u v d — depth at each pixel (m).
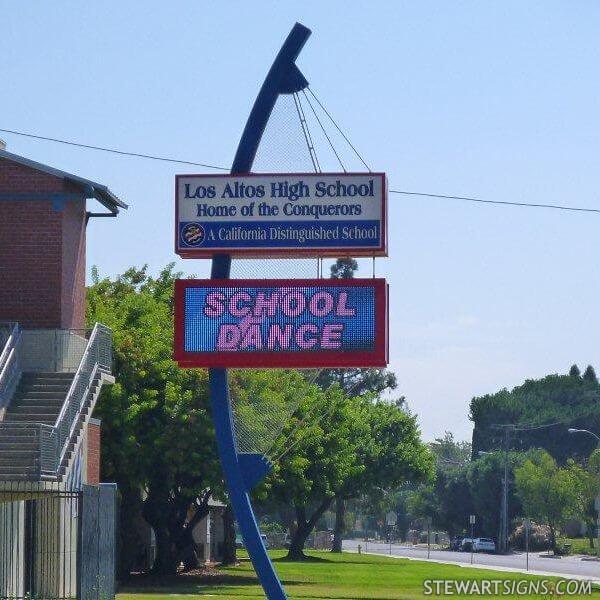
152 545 105.06
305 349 37.75
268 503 139.88
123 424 73.00
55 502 50.38
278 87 38.62
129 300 78.00
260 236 38.12
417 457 149.00
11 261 57.38
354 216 37.97
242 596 65.12
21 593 47.53
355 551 198.88
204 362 37.91
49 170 57.47
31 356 56.03
